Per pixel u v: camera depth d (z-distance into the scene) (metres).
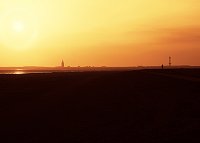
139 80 85.00
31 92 59.88
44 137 24.73
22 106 41.88
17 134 25.84
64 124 29.67
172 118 30.34
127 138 23.27
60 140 23.56
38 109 39.34
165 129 25.62
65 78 102.25
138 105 40.53
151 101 43.66
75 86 72.56
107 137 23.84
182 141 21.61
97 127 27.83
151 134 24.08
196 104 38.12
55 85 75.94
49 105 42.78
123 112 35.53
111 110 37.44
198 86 58.00
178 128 25.73
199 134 23.33
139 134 24.28
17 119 32.75
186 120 28.97
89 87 69.56
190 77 86.31
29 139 24.19
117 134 24.72
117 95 53.03
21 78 99.94
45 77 107.62
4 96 53.66
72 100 47.81
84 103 44.31
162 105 39.28
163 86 64.44
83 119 32.22
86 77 107.44
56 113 36.19
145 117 31.77
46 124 29.94
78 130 26.94
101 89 64.38
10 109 39.53
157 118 30.81
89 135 24.84
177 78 81.44
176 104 39.31
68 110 38.31
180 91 53.47
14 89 66.25
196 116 30.77
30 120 32.09
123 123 29.19
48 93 58.03
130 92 57.03
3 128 28.41
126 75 111.56
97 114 34.91
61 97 51.72
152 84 70.44
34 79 96.31
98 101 46.25
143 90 59.50
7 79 94.06
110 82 82.50
